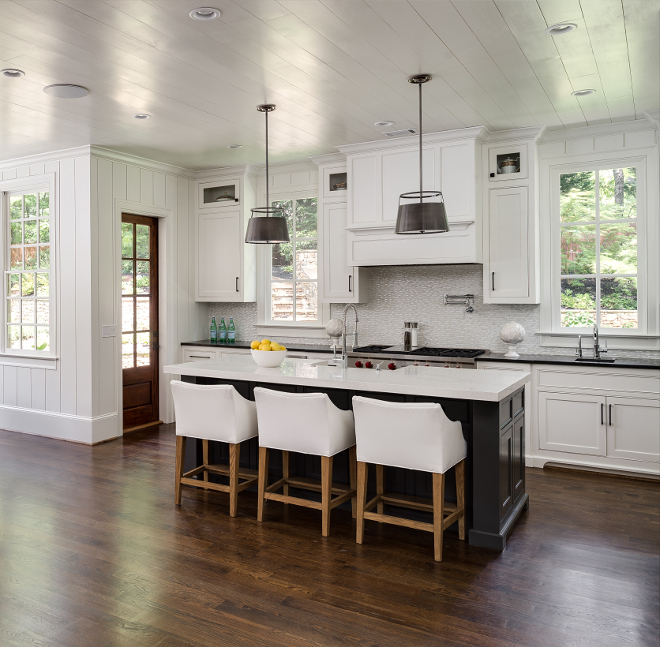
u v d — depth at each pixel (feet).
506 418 11.14
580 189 16.78
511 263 16.56
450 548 10.59
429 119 15.24
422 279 18.84
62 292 18.67
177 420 12.63
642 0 9.19
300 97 13.55
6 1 9.09
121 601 8.71
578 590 9.02
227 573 9.59
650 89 13.24
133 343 20.21
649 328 16.06
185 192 21.68
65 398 18.71
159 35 10.35
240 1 9.13
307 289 20.89
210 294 21.77
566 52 11.15
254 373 12.39
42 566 9.87
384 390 10.91
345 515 12.25
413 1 9.18
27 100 13.71
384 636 7.78
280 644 7.61
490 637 7.75
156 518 12.04
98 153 18.11
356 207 17.80
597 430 15.10
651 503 12.97
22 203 20.04
